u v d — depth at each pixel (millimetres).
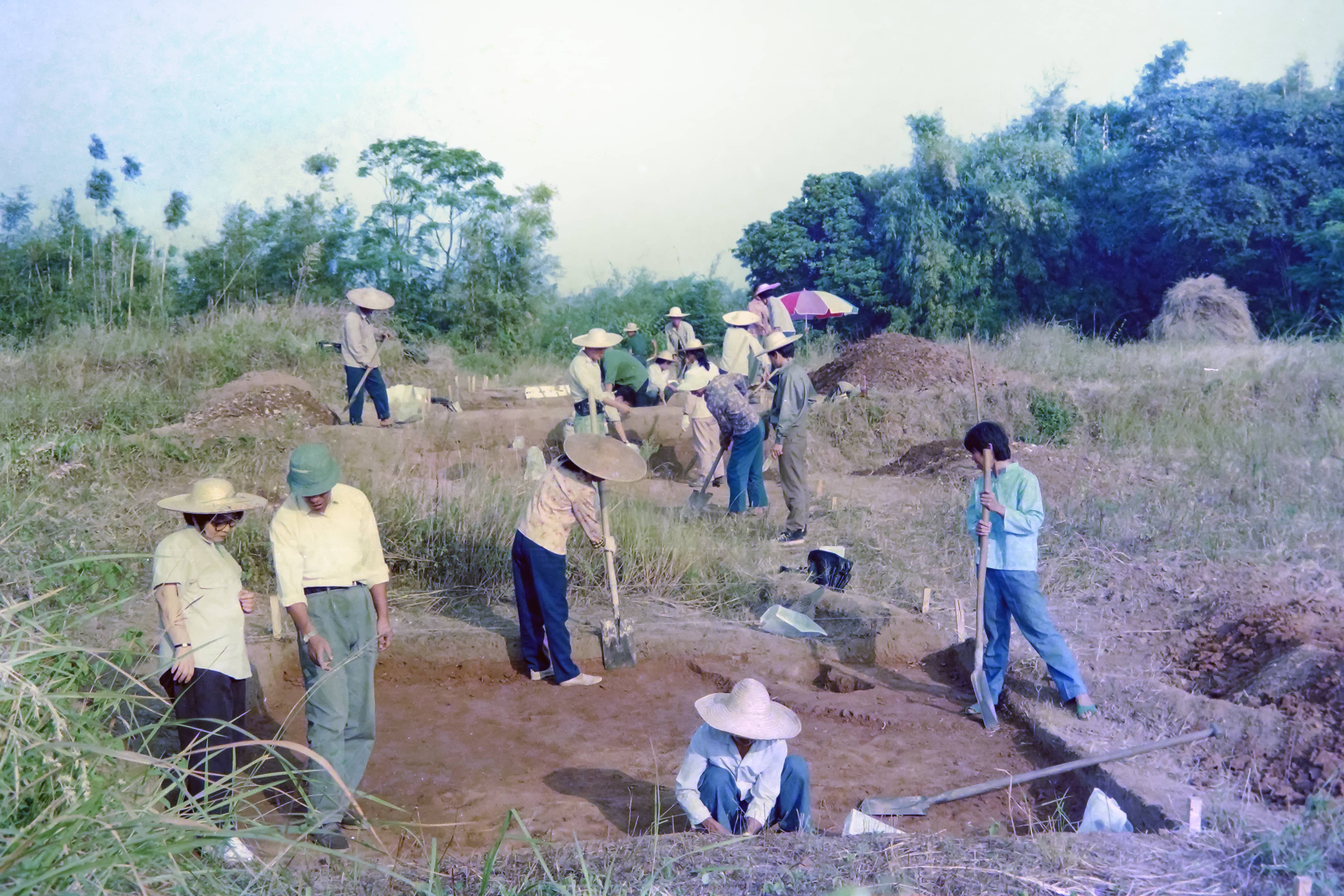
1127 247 24844
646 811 4969
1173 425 12422
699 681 6762
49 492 8648
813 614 7367
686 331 15773
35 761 3438
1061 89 27969
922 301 25031
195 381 14516
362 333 12047
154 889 3279
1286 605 6359
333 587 4723
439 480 9266
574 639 6961
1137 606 7199
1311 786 4645
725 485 11305
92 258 21750
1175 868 3932
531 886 3766
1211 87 25672
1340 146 23922
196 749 4199
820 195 27141
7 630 3766
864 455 12578
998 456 5883
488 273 23281
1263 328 22500
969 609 7527
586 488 6422
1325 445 11383
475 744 5781
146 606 6734
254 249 23078
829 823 4852
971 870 3895
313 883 3812
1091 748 5281
